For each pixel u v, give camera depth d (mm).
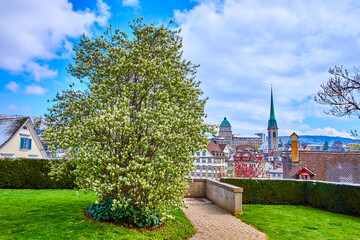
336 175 22859
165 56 9969
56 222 7480
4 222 7340
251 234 8633
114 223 7910
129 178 7168
